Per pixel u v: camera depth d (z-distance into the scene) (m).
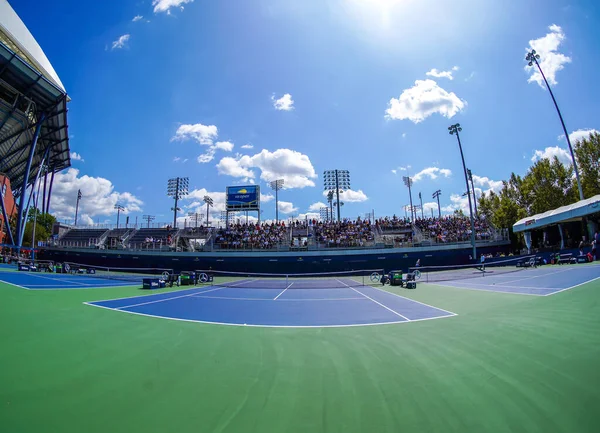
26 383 4.00
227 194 48.34
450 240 40.41
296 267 37.34
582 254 25.53
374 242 39.50
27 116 34.97
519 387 3.55
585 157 37.81
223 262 38.09
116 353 5.32
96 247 43.38
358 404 3.43
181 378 4.24
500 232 42.91
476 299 11.98
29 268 26.27
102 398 3.62
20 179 51.09
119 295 14.48
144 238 46.78
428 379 3.99
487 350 4.80
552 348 4.48
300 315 9.67
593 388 3.30
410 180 68.19
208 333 7.02
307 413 3.26
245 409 3.36
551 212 31.73
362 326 7.78
